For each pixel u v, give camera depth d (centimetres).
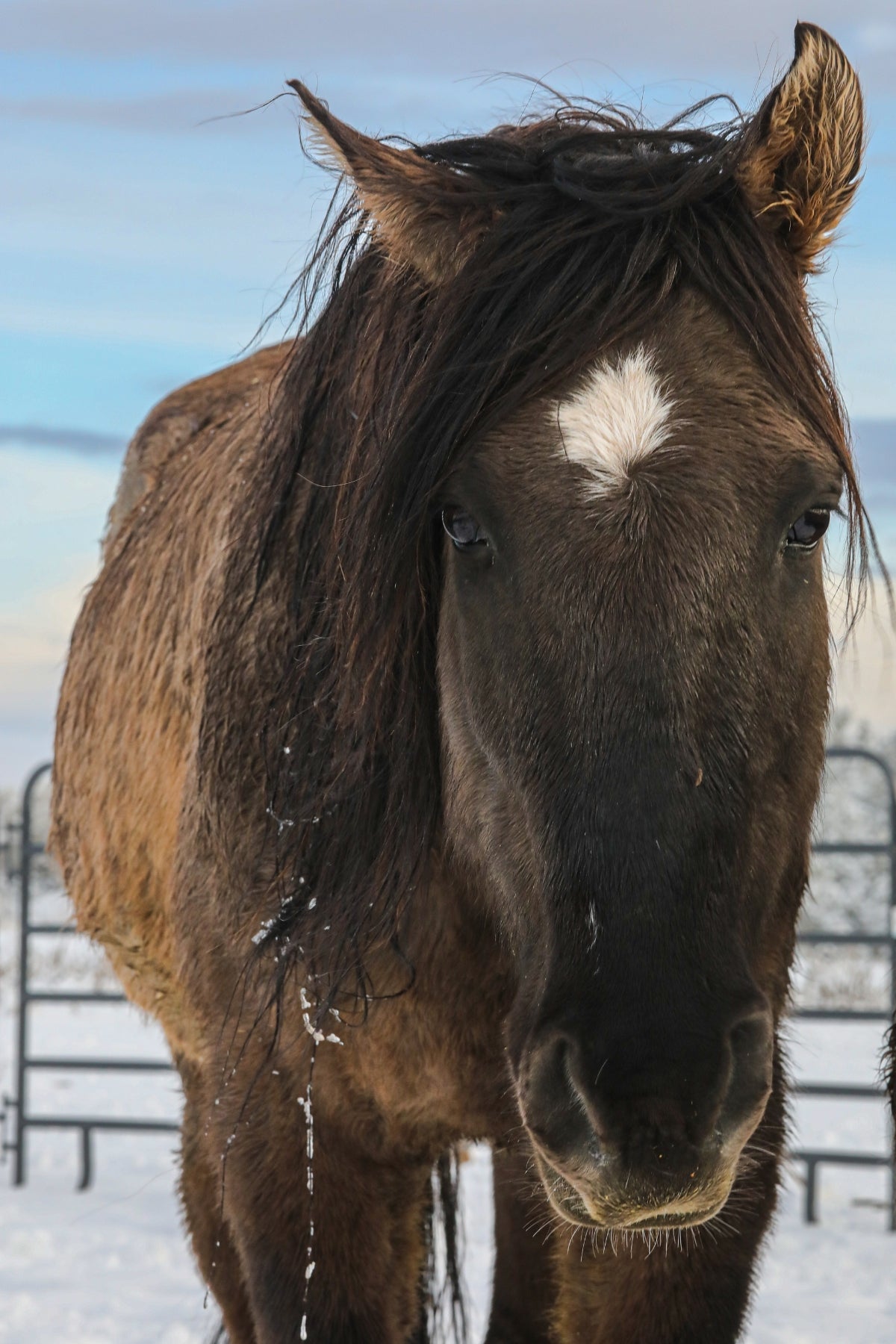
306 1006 278
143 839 369
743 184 238
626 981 199
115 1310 523
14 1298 530
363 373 264
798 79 235
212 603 318
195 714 325
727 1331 272
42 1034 1321
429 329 238
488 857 239
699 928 203
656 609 207
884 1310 515
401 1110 286
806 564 229
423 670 258
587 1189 204
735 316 223
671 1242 269
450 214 243
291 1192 287
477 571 226
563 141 251
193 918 313
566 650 210
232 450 359
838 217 246
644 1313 271
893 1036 349
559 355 218
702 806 205
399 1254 298
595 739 206
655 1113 194
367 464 254
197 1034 330
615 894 201
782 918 259
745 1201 273
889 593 250
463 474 223
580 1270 283
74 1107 953
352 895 267
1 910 2916
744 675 212
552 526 213
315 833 273
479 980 271
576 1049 200
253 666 295
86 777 422
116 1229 657
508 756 221
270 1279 287
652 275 225
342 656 258
